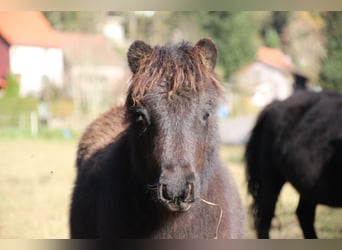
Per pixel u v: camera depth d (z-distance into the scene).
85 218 2.66
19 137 13.02
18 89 16.22
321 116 3.83
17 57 19.14
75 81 19.06
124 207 2.43
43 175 7.30
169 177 2.21
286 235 4.23
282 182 4.18
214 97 2.34
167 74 2.28
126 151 2.48
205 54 2.40
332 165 3.67
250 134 4.31
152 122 2.26
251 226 4.43
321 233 4.29
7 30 19.39
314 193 3.79
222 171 2.58
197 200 2.33
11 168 7.94
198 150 2.28
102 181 2.58
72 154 9.84
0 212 4.99
